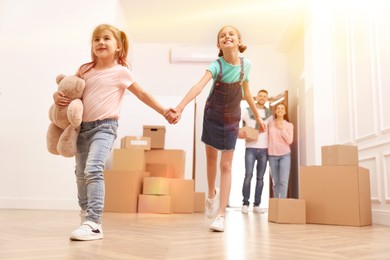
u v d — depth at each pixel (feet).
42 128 12.15
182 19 16.40
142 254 3.75
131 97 15.97
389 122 9.29
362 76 10.80
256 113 7.59
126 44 6.03
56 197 11.79
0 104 12.17
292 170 17.35
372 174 10.31
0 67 12.39
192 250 4.17
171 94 18.39
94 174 5.00
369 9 10.34
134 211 12.36
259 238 5.67
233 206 20.18
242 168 20.63
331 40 13.37
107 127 5.32
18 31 12.66
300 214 9.43
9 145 11.98
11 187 11.77
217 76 6.66
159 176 13.96
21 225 6.48
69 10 12.97
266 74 18.48
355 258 3.95
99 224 5.00
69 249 3.92
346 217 9.30
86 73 5.57
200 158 17.56
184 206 13.28
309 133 13.84
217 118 6.88
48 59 12.59
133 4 15.06
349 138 11.66
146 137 13.57
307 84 14.24
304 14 14.93
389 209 9.43
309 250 4.50
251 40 18.25
